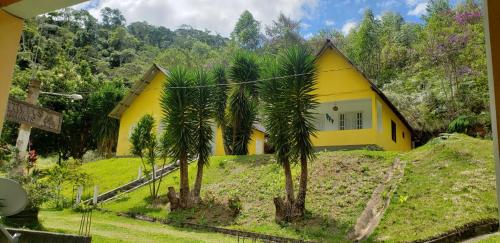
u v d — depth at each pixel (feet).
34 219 28.58
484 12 7.32
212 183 53.06
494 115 6.75
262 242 33.53
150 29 270.05
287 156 40.63
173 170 63.57
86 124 99.04
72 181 52.39
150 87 82.43
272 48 145.69
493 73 6.86
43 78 92.63
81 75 108.58
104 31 206.80
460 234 30.25
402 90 91.97
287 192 39.93
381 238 31.22
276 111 41.11
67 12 172.45
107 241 29.35
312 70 41.16
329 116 68.69
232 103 68.13
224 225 39.60
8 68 12.24
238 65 68.33
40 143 93.40
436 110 80.07
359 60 109.91
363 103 66.59
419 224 32.48
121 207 48.75
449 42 78.54
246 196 46.37
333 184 44.34
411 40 109.60
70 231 31.04
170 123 47.39
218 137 80.38
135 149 52.80
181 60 167.02
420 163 45.24
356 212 37.63
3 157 27.37
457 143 48.24
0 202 10.86
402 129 81.15
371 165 47.62
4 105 12.05
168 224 41.65
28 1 11.72
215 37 285.64
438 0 98.84
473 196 35.65
